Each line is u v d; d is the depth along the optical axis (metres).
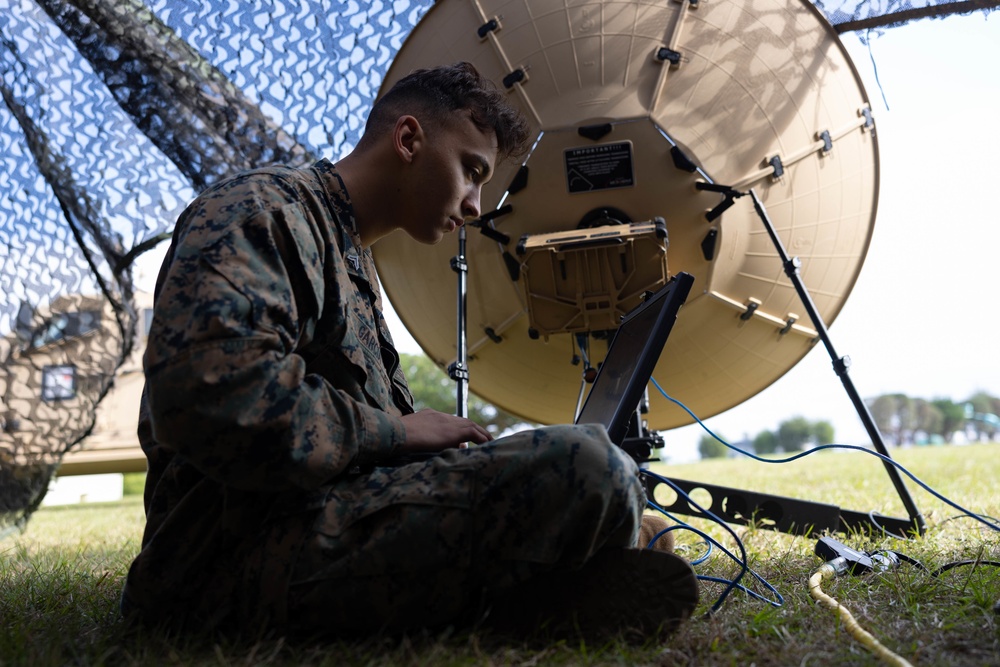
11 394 3.84
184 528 1.40
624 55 2.59
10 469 3.87
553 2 2.65
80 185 3.60
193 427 1.20
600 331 2.66
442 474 1.33
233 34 3.43
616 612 1.36
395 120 1.59
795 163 2.69
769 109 2.65
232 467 1.23
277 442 1.23
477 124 1.60
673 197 2.59
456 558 1.29
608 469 1.29
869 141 2.88
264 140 3.53
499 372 3.13
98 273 3.70
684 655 1.32
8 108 3.60
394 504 1.31
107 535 4.04
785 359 3.01
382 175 1.58
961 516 3.01
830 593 1.76
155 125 3.53
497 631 1.40
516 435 1.34
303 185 1.48
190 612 1.42
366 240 1.63
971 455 8.02
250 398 1.21
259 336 1.24
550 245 2.49
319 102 3.45
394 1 3.37
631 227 2.49
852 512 2.77
